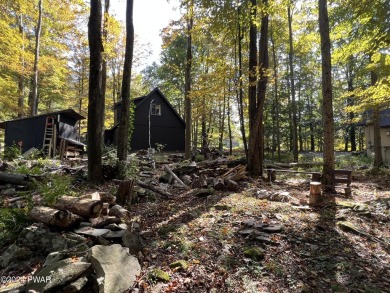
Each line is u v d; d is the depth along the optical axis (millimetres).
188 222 5152
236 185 8047
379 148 13047
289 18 17125
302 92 32188
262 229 4676
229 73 11070
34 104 16859
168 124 24750
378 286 3207
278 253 3926
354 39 9391
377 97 10492
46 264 3268
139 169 10766
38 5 16656
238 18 9133
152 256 3824
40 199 5191
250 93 10617
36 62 16578
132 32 9062
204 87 13820
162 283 3158
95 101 7980
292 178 10625
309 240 4371
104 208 4848
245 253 3850
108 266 2988
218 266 3553
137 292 2961
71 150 18359
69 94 28984
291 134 28062
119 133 9180
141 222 5074
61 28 17891
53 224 3996
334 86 29281
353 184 9344
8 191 6762
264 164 13500
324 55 8125
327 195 7312
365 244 4316
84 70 27641
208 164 11734
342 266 3596
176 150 25000
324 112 8164
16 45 15742
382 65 9695
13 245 3896
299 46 18969
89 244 3729
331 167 8000
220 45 16750
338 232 4688
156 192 7445
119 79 28734
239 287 3129
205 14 9477
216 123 29641
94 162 8016
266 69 10141
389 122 17969
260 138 10586
